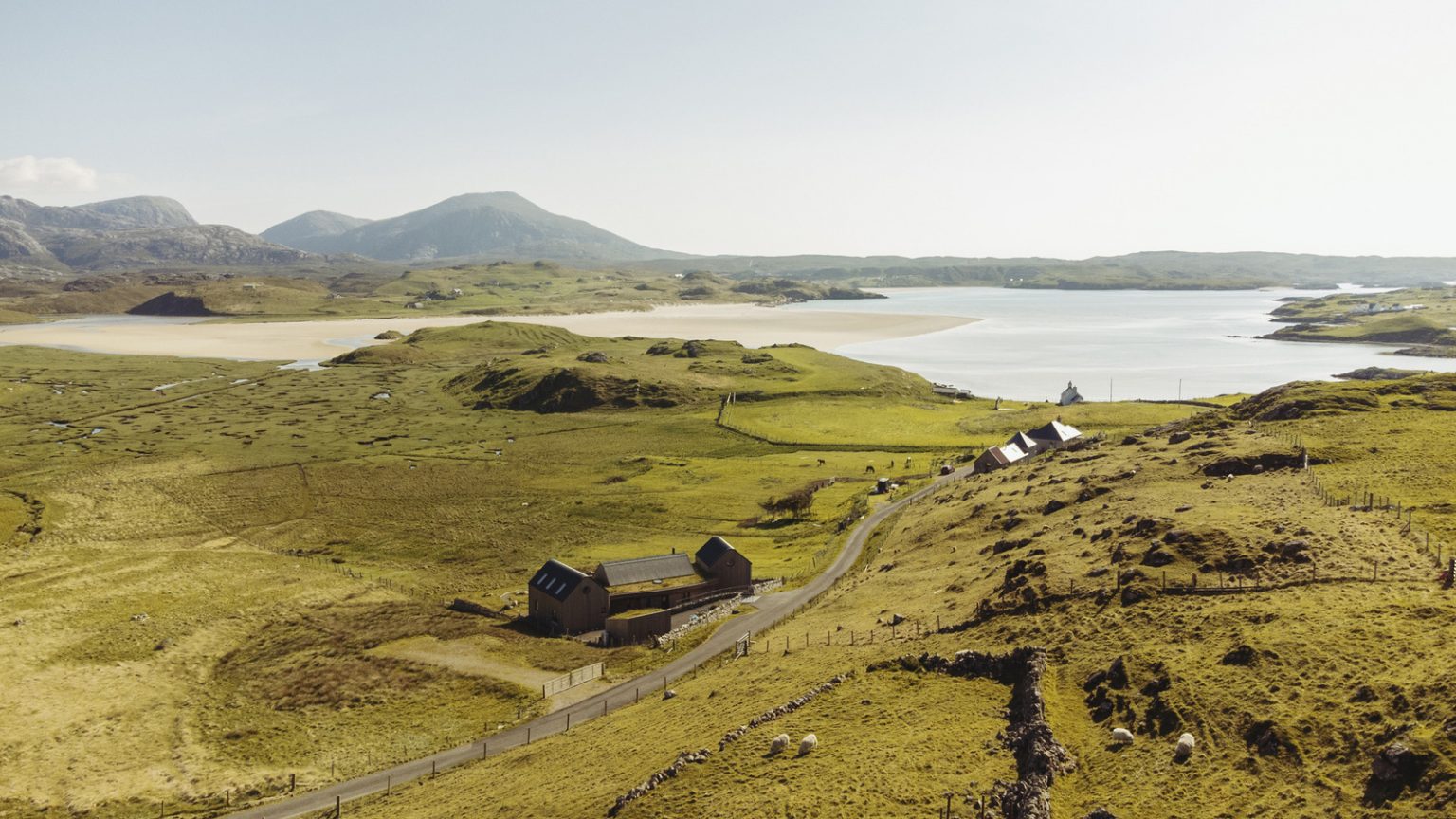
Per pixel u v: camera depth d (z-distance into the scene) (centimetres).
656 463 19138
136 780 6638
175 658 9025
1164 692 4578
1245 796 3741
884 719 5019
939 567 8675
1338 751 3816
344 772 6656
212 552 13212
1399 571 5541
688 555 11056
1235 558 6156
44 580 11519
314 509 16000
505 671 8462
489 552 13488
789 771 4531
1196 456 10219
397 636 9506
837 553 11462
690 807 4347
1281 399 13200
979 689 5238
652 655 8562
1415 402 12150
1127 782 4025
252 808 6178
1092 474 10450
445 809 5428
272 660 8950
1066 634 5603
